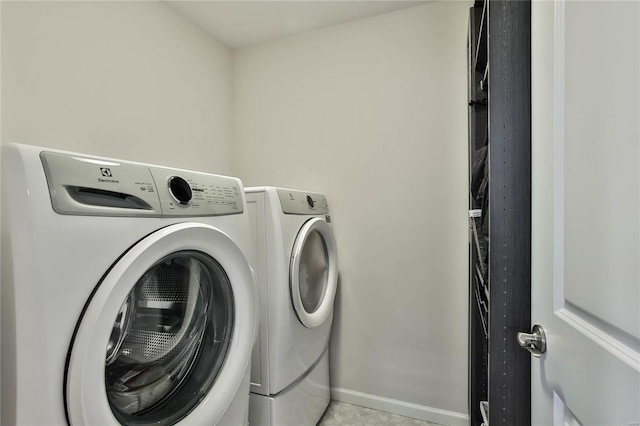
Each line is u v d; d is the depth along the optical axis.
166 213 0.85
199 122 2.03
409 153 1.86
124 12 1.57
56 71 1.30
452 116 1.76
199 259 0.94
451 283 1.77
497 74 0.76
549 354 0.64
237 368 0.99
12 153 0.61
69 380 0.62
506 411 0.76
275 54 2.19
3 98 1.15
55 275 0.62
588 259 0.50
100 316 0.65
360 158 1.97
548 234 0.65
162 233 0.79
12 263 0.61
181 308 0.95
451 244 1.77
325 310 1.70
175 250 0.82
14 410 0.61
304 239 1.51
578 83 0.53
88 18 1.42
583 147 0.52
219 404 0.93
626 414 0.41
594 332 0.49
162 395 0.88
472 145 1.46
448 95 1.77
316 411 1.72
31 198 0.61
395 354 1.89
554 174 0.62
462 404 1.75
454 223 1.76
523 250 0.75
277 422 1.36
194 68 1.99
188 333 0.97
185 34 1.93
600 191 0.47
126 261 0.71
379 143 1.92
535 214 0.71
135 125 1.63
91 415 0.63
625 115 0.41
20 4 1.19
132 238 0.76
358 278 1.97
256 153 2.26
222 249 0.96
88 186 0.69
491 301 0.77
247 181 2.29
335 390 2.02
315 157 2.09
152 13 1.72
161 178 0.88
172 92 1.84
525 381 0.75
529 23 0.75
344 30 2.00
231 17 1.94
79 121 1.39
